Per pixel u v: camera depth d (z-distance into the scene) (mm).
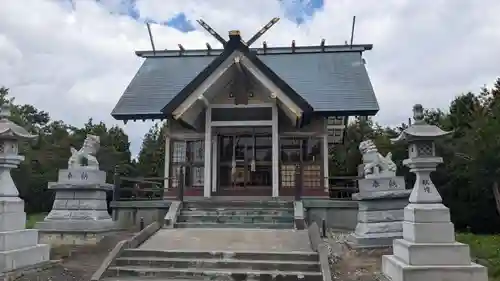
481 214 21828
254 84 18906
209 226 14570
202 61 24125
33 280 9195
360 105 19422
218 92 19016
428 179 8719
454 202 22328
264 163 20125
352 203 15734
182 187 16719
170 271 9859
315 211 15992
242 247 11367
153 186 25125
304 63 23094
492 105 23328
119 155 35844
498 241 15812
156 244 11789
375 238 12305
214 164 20094
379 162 13305
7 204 9414
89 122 45125
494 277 9727
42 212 30688
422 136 8586
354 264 10602
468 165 20422
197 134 20250
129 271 9945
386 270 9203
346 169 33188
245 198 18438
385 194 12648
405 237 8852
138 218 16453
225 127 19609
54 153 34250
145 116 20141
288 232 13328
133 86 22391
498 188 20219
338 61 23062
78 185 14570
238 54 17359
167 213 15180
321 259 9734
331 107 19422
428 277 7930
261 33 18188
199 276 9719
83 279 9594
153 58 24891
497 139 19250
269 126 19359
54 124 45719
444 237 8258
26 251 9656
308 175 19562
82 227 14023
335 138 26031
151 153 41344
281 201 16250
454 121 24469
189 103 17438
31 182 30516
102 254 11945
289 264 10000
